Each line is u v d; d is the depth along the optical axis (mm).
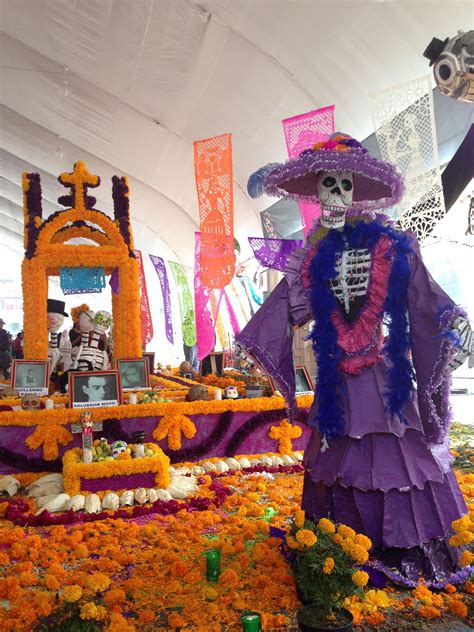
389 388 2975
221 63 9148
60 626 2438
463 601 2730
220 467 5828
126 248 9461
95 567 3271
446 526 2920
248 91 9469
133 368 7121
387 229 3156
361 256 3129
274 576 2990
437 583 2822
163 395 6797
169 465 5535
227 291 15000
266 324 3330
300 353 10047
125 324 9391
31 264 9117
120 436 5703
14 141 15867
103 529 4035
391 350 2986
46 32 10117
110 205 18016
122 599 2799
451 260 6559
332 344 3105
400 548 2857
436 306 2885
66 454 5297
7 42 10969
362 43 6922
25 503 4691
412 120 5703
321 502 3062
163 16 8570
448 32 5969
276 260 4141
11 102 13375
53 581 2996
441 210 5574
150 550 3596
